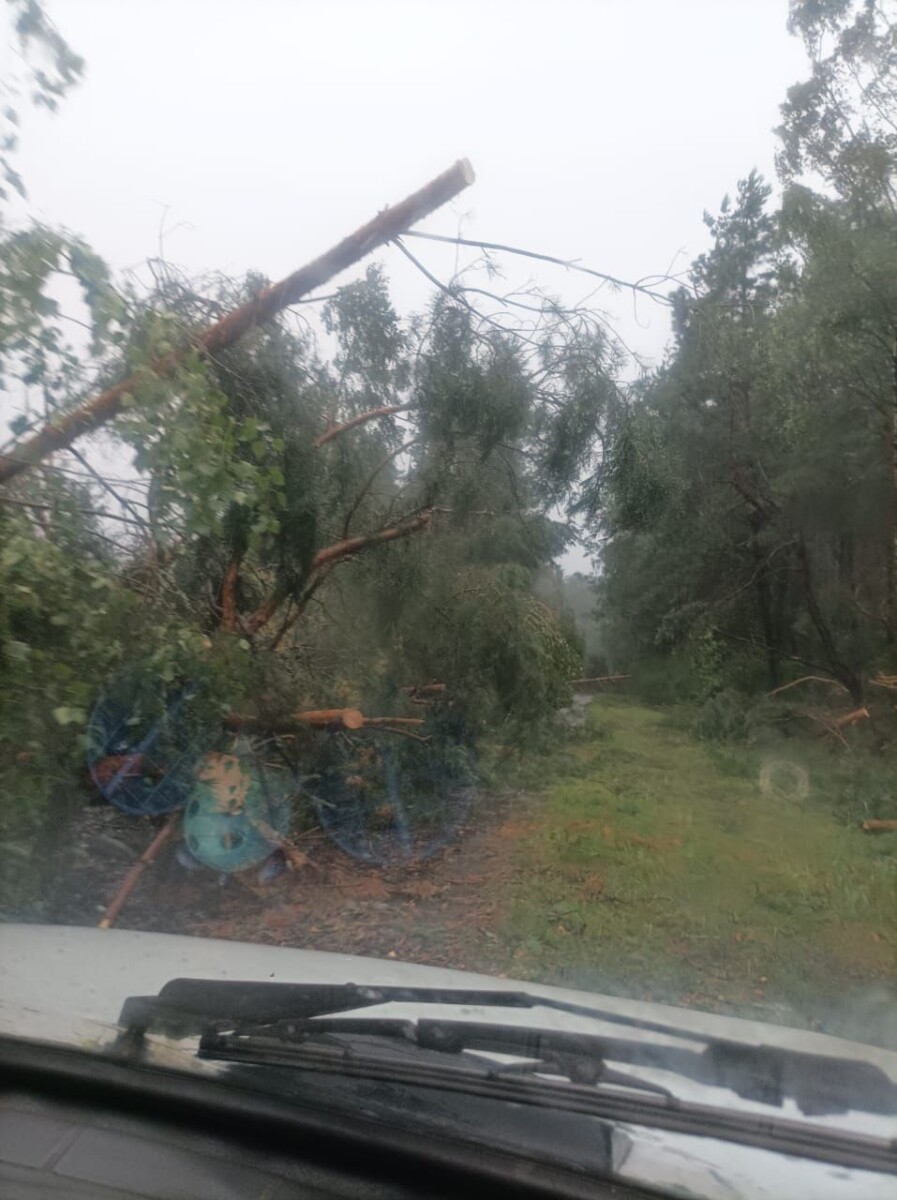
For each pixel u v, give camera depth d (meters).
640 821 10.70
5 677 4.73
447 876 8.23
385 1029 2.79
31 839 5.23
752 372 16.28
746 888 8.31
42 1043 2.50
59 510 5.36
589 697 28.30
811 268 15.16
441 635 9.82
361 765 9.26
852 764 14.35
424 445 8.77
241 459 6.29
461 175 6.34
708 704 18.81
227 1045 2.52
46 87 5.41
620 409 8.44
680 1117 2.32
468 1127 2.21
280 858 7.86
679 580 23.98
